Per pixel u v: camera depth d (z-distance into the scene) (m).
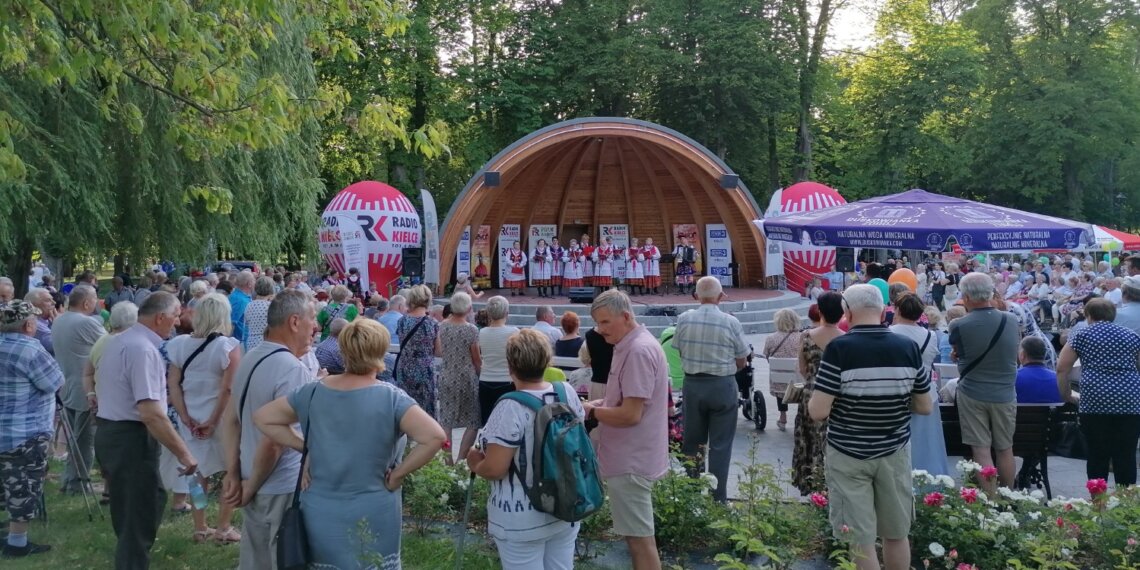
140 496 5.48
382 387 4.07
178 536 6.46
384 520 4.01
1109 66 39.44
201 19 8.72
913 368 4.89
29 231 13.28
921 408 5.05
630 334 5.00
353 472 3.95
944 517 5.78
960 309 9.21
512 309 22.33
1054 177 39.66
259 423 4.12
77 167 13.49
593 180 28.61
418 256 25.38
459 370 8.38
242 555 4.67
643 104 37.19
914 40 38.16
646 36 32.84
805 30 36.91
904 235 8.78
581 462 4.12
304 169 19.73
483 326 8.95
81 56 7.72
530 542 4.20
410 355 8.51
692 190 28.23
